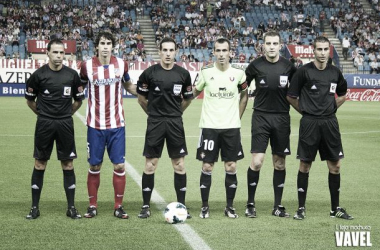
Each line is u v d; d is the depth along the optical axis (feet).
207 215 20.24
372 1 145.79
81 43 116.16
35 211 19.84
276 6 140.05
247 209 20.63
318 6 142.31
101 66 20.27
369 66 121.60
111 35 20.36
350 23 136.77
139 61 104.99
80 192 24.70
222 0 138.31
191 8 134.00
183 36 125.49
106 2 133.39
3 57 109.19
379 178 28.94
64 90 19.93
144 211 20.22
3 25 121.80
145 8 134.00
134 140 43.96
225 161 20.72
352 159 35.53
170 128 20.58
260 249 16.37
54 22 123.95
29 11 125.18
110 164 32.32
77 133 47.88
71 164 20.29
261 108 21.21
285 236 17.79
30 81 19.89
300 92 20.66
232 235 17.84
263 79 20.94
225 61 20.40
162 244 16.71
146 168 20.48
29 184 26.17
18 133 47.16
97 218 19.93
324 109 20.24
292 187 26.40
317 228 18.84
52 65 19.92
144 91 20.67
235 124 20.67
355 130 54.13
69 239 17.13
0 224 18.85
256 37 127.95
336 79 20.31
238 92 21.38
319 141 20.34
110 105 20.40
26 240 16.97
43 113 19.95
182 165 21.03
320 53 19.88
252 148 21.08
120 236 17.54
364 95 110.11
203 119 20.81
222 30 127.65
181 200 21.22
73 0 132.36
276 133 21.02
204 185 20.48
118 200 20.30
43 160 20.06
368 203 23.09
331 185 20.62
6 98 95.71
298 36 126.52
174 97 20.53
